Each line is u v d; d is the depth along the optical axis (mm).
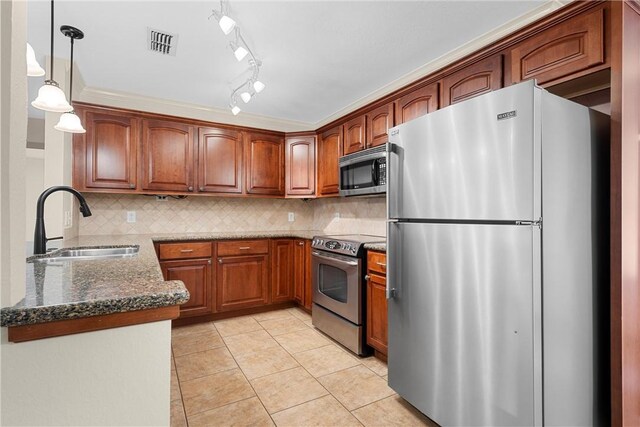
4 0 679
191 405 1876
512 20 1927
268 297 3576
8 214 695
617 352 1368
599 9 1487
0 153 675
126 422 801
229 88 2986
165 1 1767
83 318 754
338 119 3379
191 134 3373
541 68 1705
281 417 1772
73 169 2844
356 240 2727
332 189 3510
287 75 2711
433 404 1645
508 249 1331
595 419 1471
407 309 1802
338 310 2738
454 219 1539
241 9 1825
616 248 1382
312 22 1954
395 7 1812
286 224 4266
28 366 715
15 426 705
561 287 1344
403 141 1833
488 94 1407
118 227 3322
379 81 2832
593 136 1508
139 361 813
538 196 1260
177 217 3611
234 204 3941
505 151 1344
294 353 2572
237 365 2363
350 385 2102
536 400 1254
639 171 1470
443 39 2145
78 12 1857
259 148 3748
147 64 2516
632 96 1441
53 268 1223
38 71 1429
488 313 1398
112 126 3010
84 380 761
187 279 3158
